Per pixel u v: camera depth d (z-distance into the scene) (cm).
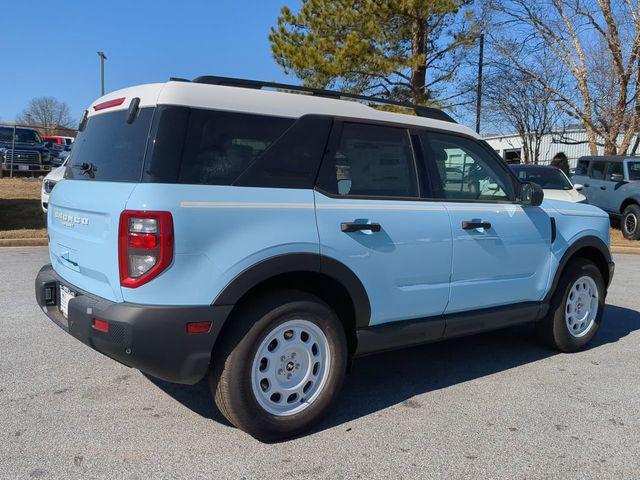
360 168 384
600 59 1855
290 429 346
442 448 343
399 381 454
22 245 1066
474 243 435
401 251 389
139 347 304
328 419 380
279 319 338
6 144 2147
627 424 382
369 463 323
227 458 323
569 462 331
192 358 312
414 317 410
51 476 298
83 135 403
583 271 529
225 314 318
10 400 390
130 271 306
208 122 326
